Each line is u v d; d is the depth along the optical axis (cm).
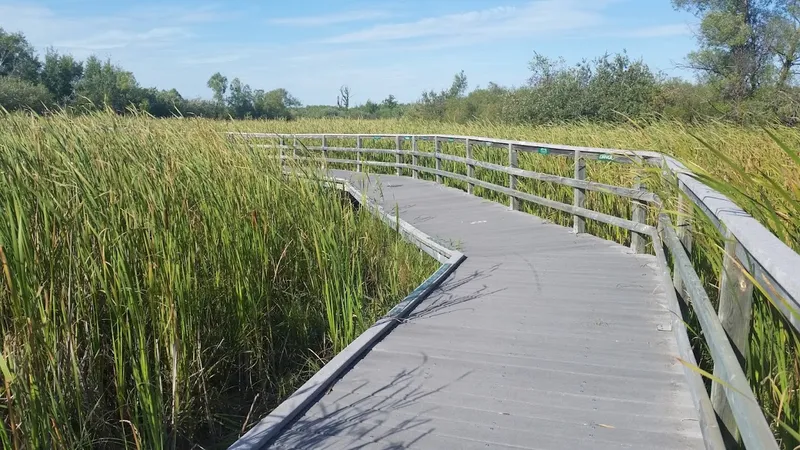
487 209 1011
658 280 593
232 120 765
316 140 1961
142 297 399
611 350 426
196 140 650
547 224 882
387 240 726
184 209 466
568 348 432
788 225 292
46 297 324
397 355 428
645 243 712
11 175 393
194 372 416
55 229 371
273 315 543
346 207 677
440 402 359
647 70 2386
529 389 372
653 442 309
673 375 384
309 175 692
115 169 465
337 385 383
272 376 504
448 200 1112
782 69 2264
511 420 337
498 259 700
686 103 2070
